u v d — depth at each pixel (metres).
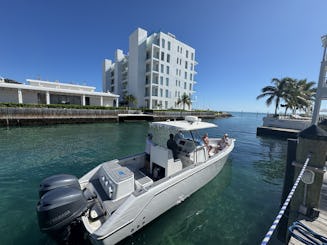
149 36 36.12
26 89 21.39
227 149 6.63
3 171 6.45
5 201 4.43
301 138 3.22
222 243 3.39
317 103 8.35
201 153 5.39
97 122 23.00
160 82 35.31
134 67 35.75
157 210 3.62
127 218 2.92
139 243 3.28
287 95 20.97
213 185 5.83
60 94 25.25
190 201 4.74
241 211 4.43
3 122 16.34
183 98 36.81
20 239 3.20
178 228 3.75
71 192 2.78
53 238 2.64
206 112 40.09
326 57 7.96
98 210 3.19
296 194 3.33
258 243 3.42
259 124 33.16
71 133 14.80
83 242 2.86
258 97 22.91
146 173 4.93
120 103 39.53
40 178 5.93
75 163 7.53
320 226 2.90
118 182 3.32
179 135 5.21
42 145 10.35
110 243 2.74
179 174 4.04
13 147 9.72
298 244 2.54
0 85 18.97
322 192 3.91
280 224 3.79
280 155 10.07
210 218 4.12
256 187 5.81
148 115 28.11
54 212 2.51
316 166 3.09
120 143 11.64
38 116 18.22
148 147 5.21
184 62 39.78
